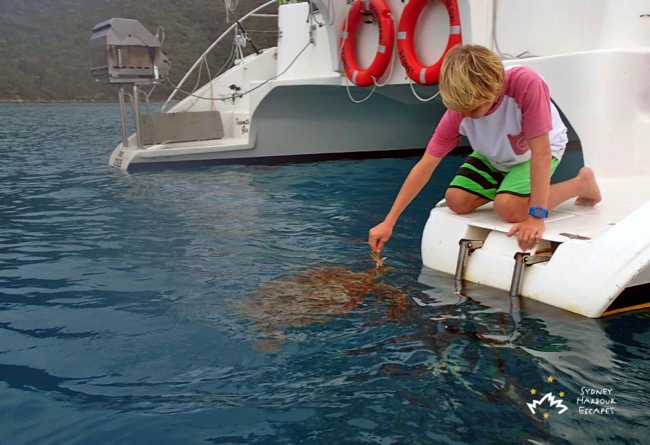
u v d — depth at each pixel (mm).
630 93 3609
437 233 2896
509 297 2463
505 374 1821
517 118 2498
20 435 1583
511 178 2703
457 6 4543
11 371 1936
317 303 2436
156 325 2273
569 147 5508
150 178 5941
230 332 2186
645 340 2045
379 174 5973
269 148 6848
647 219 2330
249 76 8531
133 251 3332
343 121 7059
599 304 2217
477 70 2211
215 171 6328
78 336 2193
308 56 6617
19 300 2588
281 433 1556
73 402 1738
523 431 1528
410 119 7348
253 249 3320
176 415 1653
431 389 1743
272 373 1869
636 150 3645
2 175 6254
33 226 3980
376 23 5410
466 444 1481
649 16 3854
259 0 18328
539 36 4305
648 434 1506
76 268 3035
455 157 7359
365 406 1665
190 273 2904
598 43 4020
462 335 2102
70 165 7012
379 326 2195
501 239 2643
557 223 2658
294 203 4617
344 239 3510
